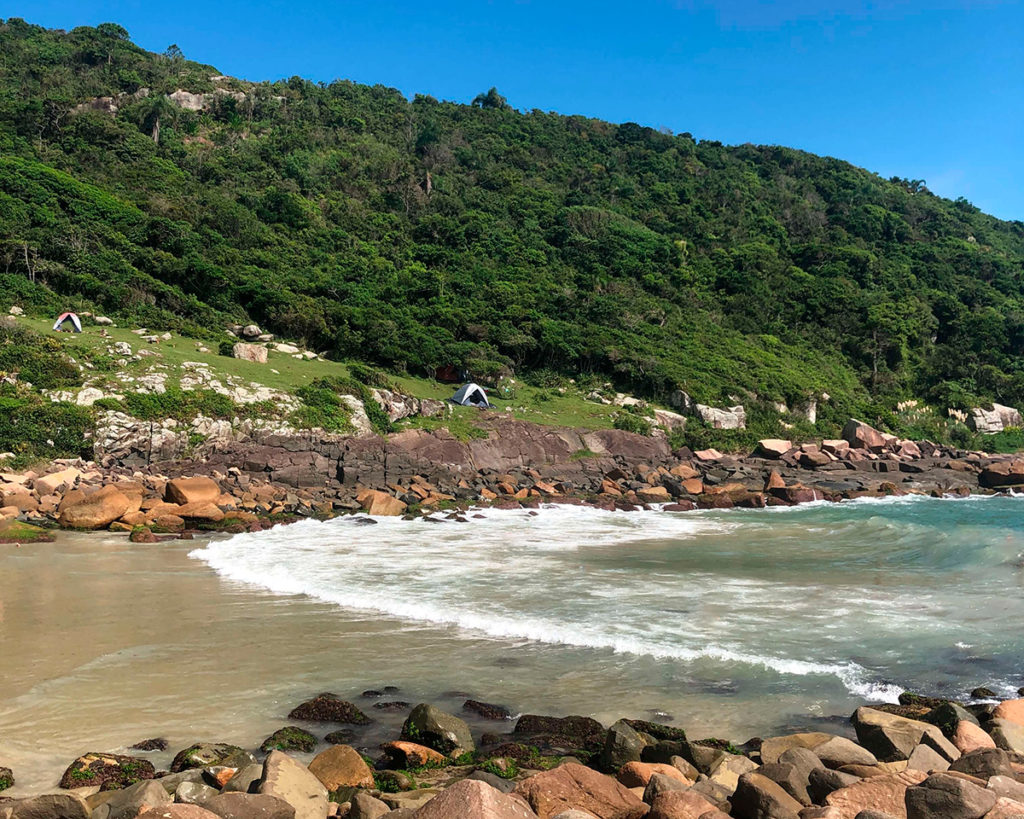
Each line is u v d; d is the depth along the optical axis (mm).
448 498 33562
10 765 7910
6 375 32656
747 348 66375
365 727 8977
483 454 40844
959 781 6293
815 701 9844
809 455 46625
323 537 24078
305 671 10898
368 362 51781
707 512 33406
